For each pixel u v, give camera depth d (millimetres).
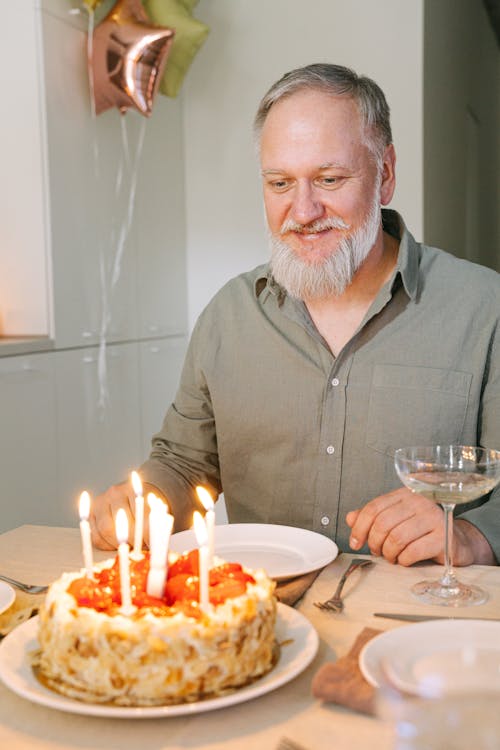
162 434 1581
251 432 1483
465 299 1453
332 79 1371
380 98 1433
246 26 3328
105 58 2820
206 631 676
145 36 2764
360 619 873
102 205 2979
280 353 1470
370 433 1419
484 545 1111
